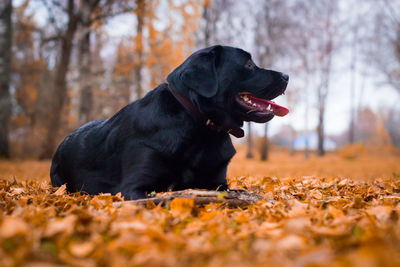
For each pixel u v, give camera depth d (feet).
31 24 69.41
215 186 10.89
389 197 10.68
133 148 10.52
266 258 4.67
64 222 5.74
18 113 93.25
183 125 10.07
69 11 51.65
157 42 59.57
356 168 40.68
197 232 6.30
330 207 7.60
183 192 8.91
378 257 3.91
